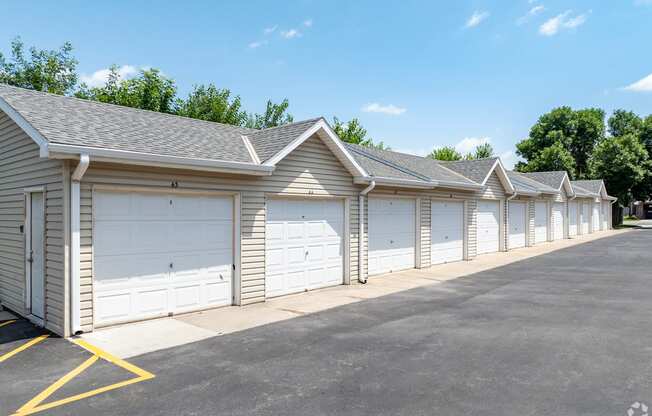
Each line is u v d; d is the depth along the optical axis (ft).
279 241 34.09
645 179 133.08
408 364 19.42
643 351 20.81
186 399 15.96
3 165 29.32
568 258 58.95
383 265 45.47
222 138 34.22
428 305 31.30
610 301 32.01
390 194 45.06
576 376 17.79
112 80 102.68
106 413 14.88
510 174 83.30
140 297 26.35
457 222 57.16
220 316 27.94
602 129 174.29
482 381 17.42
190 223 28.73
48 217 24.44
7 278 29.50
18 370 18.83
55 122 24.71
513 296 34.35
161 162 25.20
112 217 25.16
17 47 104.17
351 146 54.44
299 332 24.49
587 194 100.83
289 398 16.03
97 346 21.88
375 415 14.65
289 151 31.76
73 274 23.22
